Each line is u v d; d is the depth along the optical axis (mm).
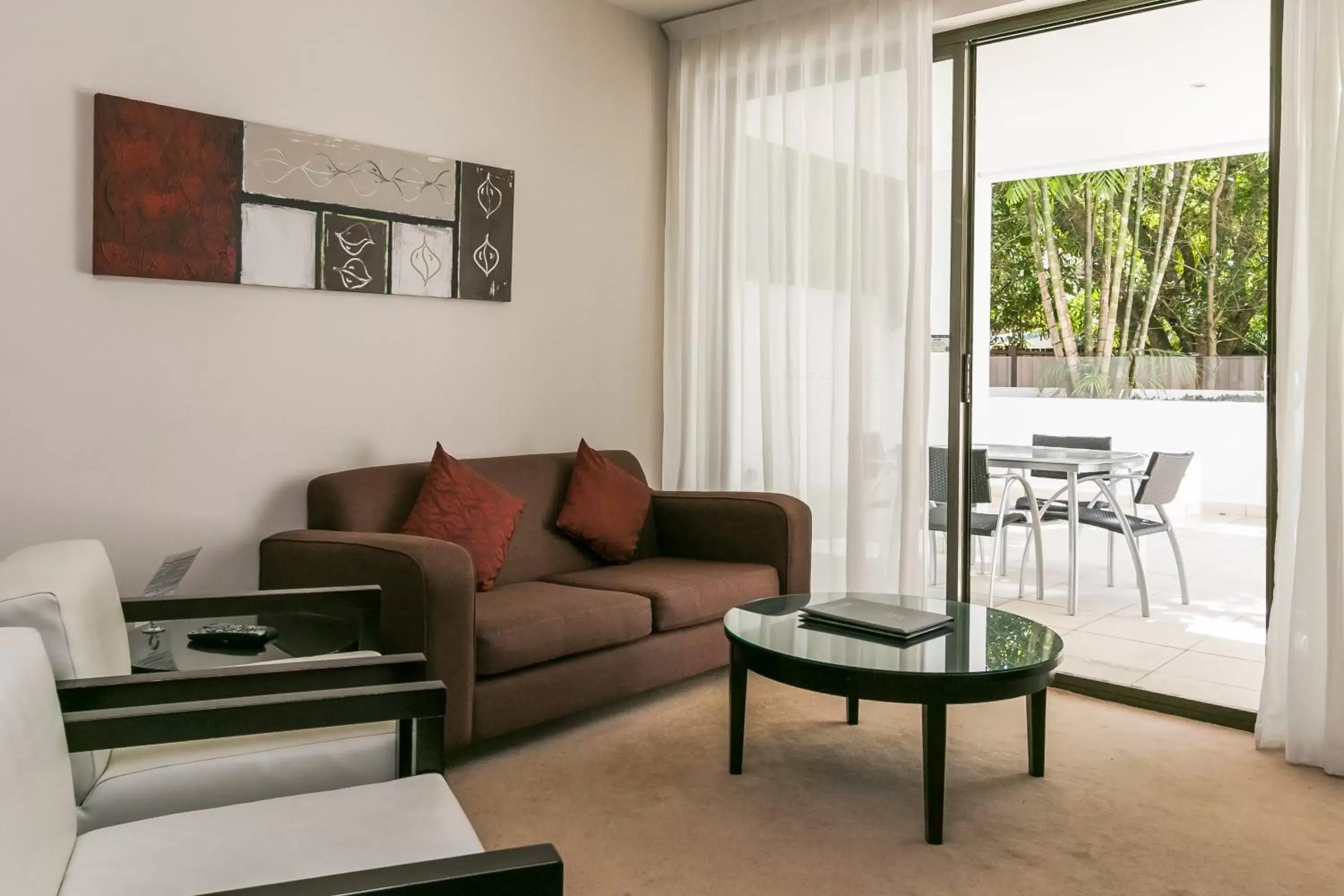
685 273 4648
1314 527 2984
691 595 3422
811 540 3934
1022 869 2307
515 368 4094
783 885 2221
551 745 3102
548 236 4203
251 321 3229
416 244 3662
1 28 2658
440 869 1123
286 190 3264
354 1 3461
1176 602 4398
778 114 4363
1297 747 3008
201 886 1322
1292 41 3043
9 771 1180
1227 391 4129
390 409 3643
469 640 2738
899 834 2486
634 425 4660
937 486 4180
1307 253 3020
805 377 4320
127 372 2945
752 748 3086
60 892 1304
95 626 1778
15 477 2734
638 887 2205
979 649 2594
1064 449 4551
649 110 4652
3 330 2695
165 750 1787
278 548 3023
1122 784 2838
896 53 3973
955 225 4039
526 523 3756
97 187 2828
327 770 1822
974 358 4559
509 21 3996
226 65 3129
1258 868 2326
